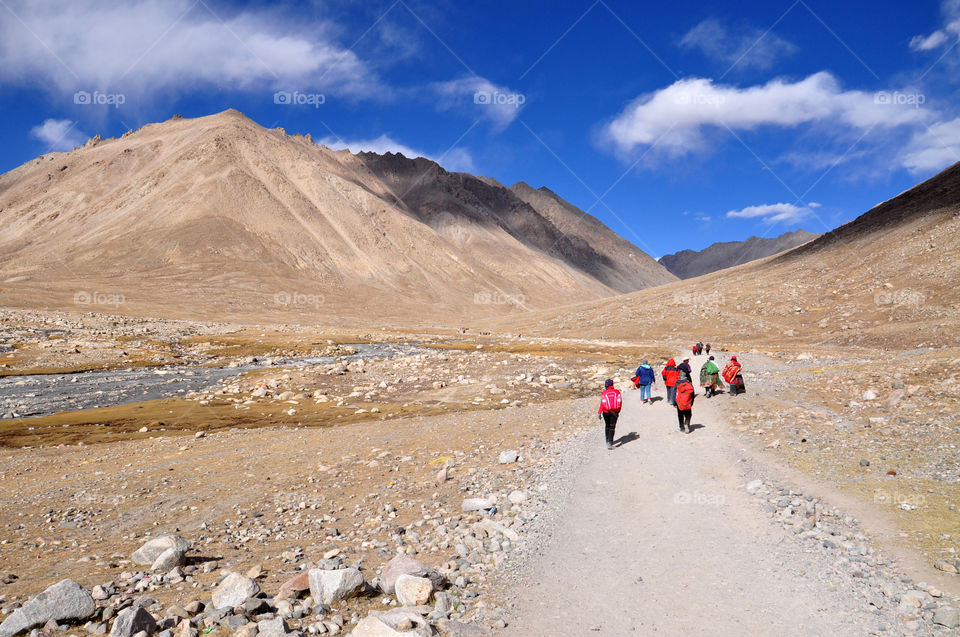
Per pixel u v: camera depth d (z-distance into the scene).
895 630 6.10
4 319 99.62
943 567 7.38
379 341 114.56
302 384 47.22
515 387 41.53
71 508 15.48
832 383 24.77
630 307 147.12
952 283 85.75
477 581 8.05
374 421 31.86
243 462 21.05
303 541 11.14
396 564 7.93
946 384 19.52
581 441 18.52
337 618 6.57
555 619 6.75
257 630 6.11
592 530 9.97
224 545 11.21
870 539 8.70
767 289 122.62
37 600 6.45
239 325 144.00
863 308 93.69
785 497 10.88
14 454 25.05
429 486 15.09
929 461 12.25
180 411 37.50
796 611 6.70
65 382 52.34
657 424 20.20
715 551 8.66
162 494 16.69
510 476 14.92
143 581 8.26
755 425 18.23
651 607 6.98
